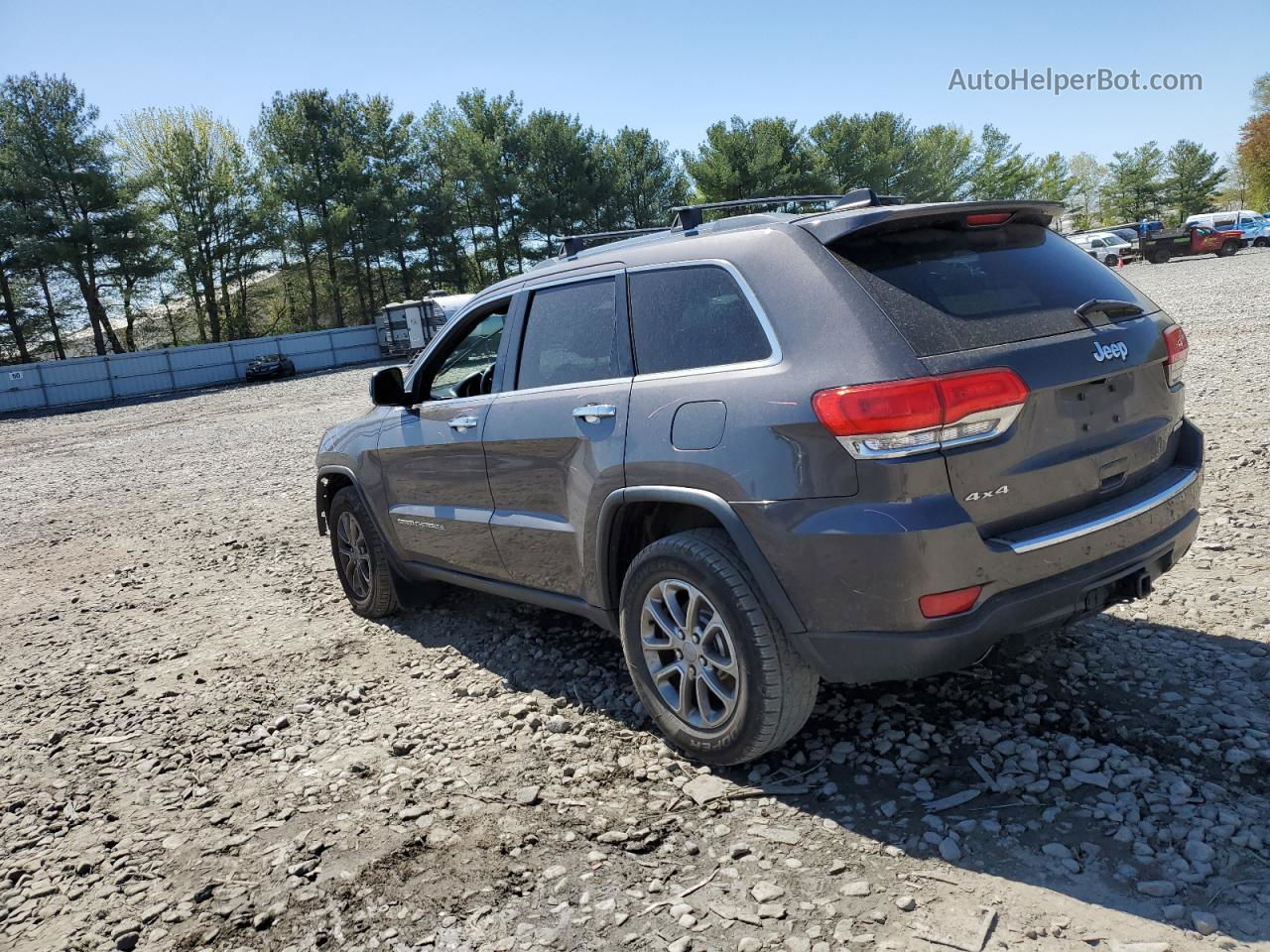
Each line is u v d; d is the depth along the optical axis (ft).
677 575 9.62
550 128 202.18
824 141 225.15
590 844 8.85
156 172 176.24
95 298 164.35
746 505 8.75
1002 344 8.39
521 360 12.20
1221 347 37.14
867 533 8.02
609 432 10.26
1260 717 9.68
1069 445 8.80
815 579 8.43
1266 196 243.81
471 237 213.87
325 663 14.85
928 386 7.85
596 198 206.80
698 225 10.89
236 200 188.14
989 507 8.29
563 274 11.89
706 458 9.09
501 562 12.78
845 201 10.72
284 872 9.00
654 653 10.27
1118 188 294.25
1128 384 9.39
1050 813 8.42
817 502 8.31
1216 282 79.05
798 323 8.73
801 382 8.45
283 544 24.22
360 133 192.75
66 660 16.65
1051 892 7.41
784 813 8.96
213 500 33.06
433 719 12.22
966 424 8.00
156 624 18.38
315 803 10.32
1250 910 6.95
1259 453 19.70
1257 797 8.34
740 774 9.80
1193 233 134.82
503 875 8.52
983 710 10.45
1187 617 12.41
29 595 22.12
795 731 9.39
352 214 183.42
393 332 155.22
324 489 17.44
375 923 8.04
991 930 7.06
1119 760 9.12
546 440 11.23
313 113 184.34
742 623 8.97
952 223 9.29
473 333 13.78
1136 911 7.08
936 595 8.03
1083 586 8.72
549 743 11.04
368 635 16.01
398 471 14.67
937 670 8.35
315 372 150.82
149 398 129.39
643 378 10.14
